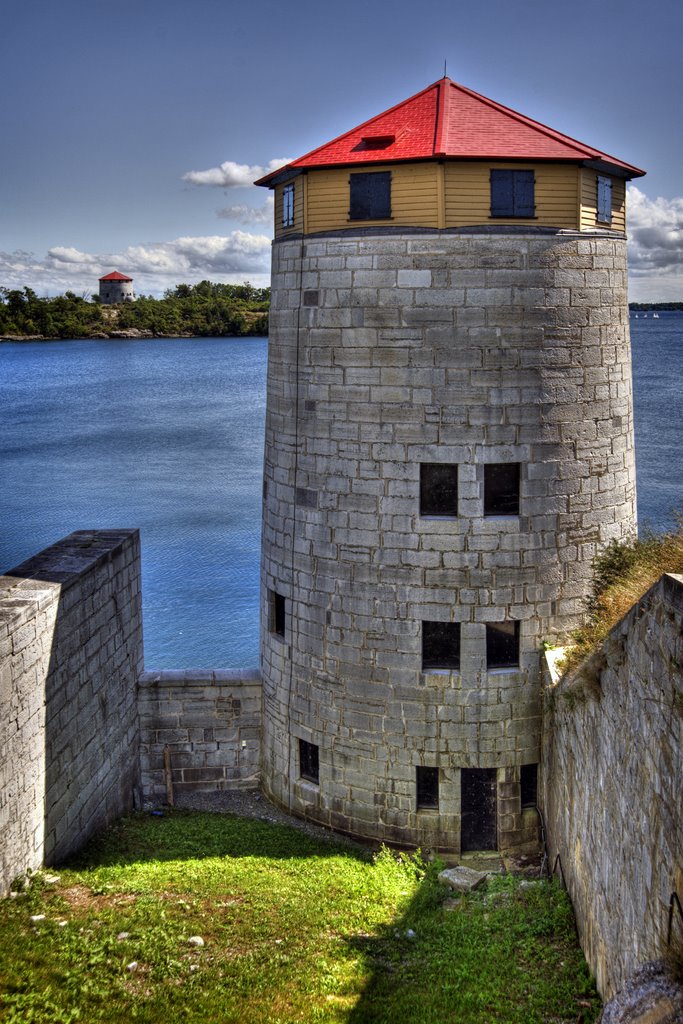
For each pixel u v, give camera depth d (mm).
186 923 17328
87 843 21453
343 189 21297
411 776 22266
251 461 82062
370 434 21406
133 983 15219
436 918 18234
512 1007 14445
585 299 21453
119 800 23844
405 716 22078
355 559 21984
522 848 22438
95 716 22078
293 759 24031
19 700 17938
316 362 21906
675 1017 9742
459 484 21156
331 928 17766
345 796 23000
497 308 20750
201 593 48938
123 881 19047
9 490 71875
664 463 69812
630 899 12953
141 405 121938
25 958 15250
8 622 17391
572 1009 14281
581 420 21750
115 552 23328
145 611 46500
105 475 77125
